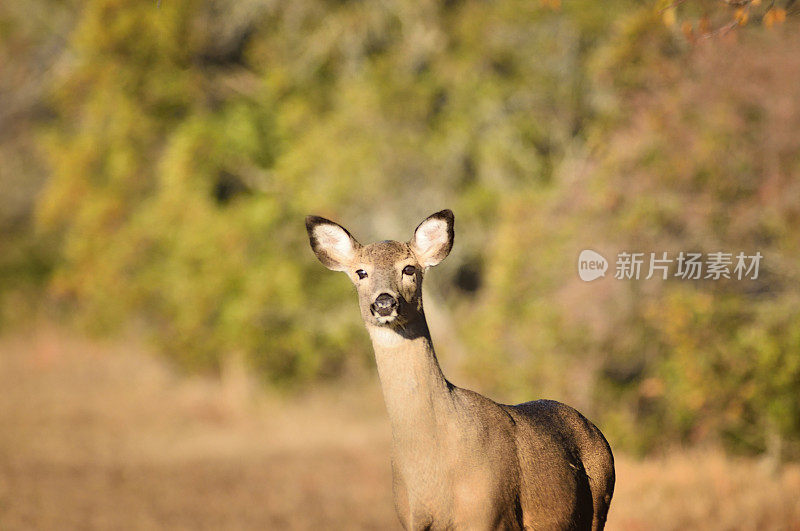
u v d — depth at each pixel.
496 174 41.56
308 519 22.70
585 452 10.41
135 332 54.22
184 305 42.53
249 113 43.62
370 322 9.30
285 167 41.78
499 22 39.66
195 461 31.14
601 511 10.58
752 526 17.27
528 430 9.75
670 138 23.83
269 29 46.38
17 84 60.06
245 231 41.53
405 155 40.56
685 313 23.53
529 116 40.44
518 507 9.41
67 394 43.50
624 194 25.16
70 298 60.34
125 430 36.59
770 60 21.66
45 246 64.19
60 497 24.42
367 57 44.81
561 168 38.00
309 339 42.28
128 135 46.69
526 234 29.11
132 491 25.75
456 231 41.09
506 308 29.95
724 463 22.66
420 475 9.14
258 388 43.28
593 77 32.72
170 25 43.91
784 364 22.75
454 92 41.81
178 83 45.28
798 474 21.41
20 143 64.19
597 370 28.03
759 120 22.66
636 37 25.81
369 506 24.39
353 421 39.06
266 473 29.08
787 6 13.52
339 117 42.00
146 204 47.19
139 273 46.97
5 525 20.95
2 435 34.19
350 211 41.66
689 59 23.55
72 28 55.31
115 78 45.06
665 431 26.62
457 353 39.00
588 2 35.62
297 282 41.06
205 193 43.84
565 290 27.00
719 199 23.50
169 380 46.47
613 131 26.88
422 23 43.28
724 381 23.38
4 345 56.91
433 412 9.12
